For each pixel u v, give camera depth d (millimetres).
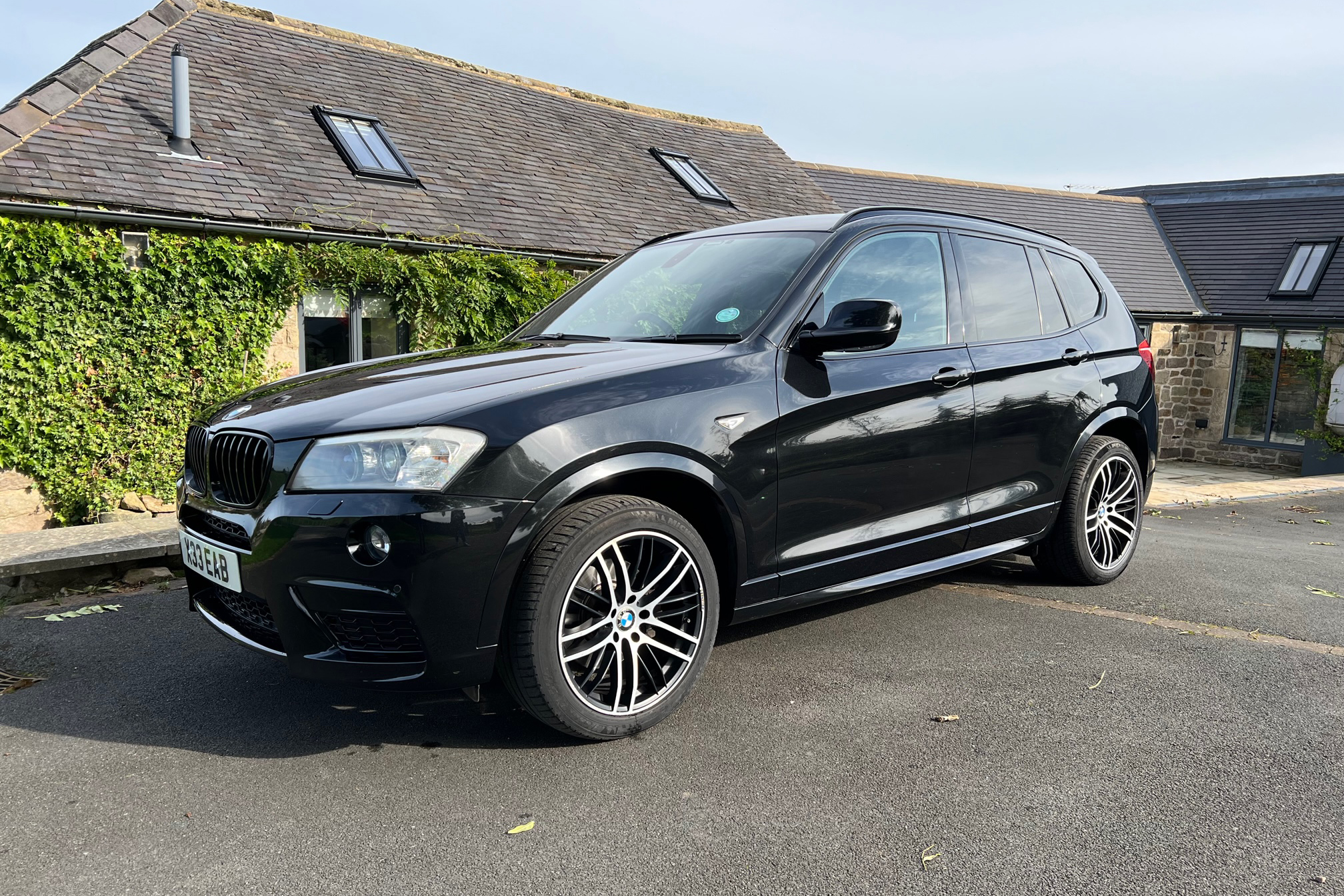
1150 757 2441
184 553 2785
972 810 2162
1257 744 2527
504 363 2809
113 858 1980
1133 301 17094
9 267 7109
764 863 1939
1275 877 1877
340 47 12086
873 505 3096
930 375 3232
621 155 13672
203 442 2730
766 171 15961
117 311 7621
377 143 10539
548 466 2336
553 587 2359
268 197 8633
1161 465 17000
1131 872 1896
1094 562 4117
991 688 2947
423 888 1857
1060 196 20953
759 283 3102
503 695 2926
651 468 2500
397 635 2309
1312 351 16266
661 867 1928
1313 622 3701
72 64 10148
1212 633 3529
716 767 2396
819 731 2613
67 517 7613
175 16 10680
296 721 2738
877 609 3850
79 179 7562
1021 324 3764
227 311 8164
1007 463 3588
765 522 2785
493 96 13305
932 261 3482
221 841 2049
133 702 2904
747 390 2734
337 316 8953
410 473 2227
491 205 10523
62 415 7477
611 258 10664
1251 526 6434
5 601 4242
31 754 2523
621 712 2533
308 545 2248
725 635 3492
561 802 2213
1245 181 20266
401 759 2459
